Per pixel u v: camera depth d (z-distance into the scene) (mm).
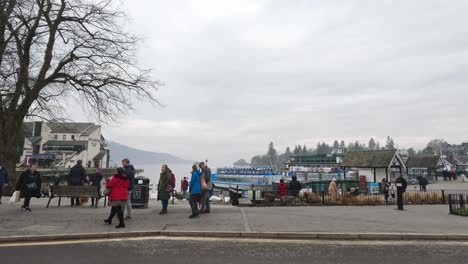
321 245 9086
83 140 90000
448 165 84312
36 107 24094
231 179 55750
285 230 10352
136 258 7559
